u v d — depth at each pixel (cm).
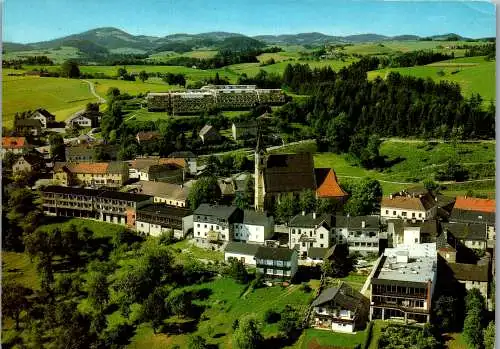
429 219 16438
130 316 13550
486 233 15138
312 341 11856
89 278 14900
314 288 13738
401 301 12312
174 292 14138
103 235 17162
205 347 12188
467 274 13300
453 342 11750
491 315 12512
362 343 11688
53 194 18738
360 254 15288
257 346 11925
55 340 12694
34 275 15150
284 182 18475
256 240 16175
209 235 16188
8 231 16575
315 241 15300
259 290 13875
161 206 17962
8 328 13412
